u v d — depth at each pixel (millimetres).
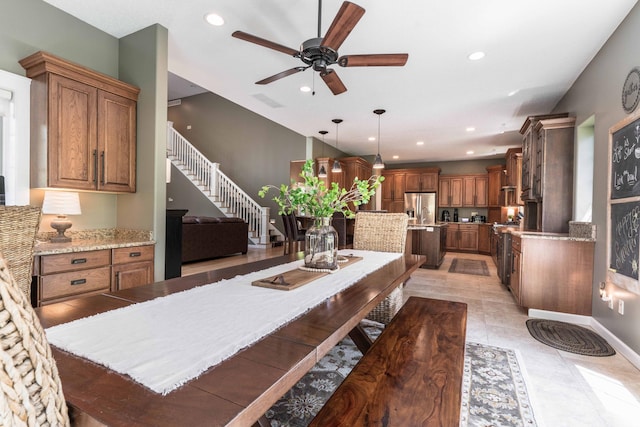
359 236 2996
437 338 1524
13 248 1178
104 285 2396
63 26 2607
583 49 2920
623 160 2344
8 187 2336
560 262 3082
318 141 7062
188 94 9766
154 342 867
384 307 2730
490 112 4812
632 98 2277
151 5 2502
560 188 3590
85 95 2529
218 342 872
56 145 2365
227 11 2543
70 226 2561
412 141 6953
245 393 652
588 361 2223
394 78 3652
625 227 2301
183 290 1395
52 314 1077
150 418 576
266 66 3451
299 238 5453
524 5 2350
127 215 2945
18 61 2375
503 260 4414
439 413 940
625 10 2354
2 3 2303
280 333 956
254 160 8914
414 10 2434
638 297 2174
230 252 6668
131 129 2855
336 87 2814
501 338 2621
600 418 1610
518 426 1541
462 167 9180
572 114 3678
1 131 2322
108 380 684
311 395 1781
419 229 5980
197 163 8773
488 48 2963
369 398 1020
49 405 506
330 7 2445
